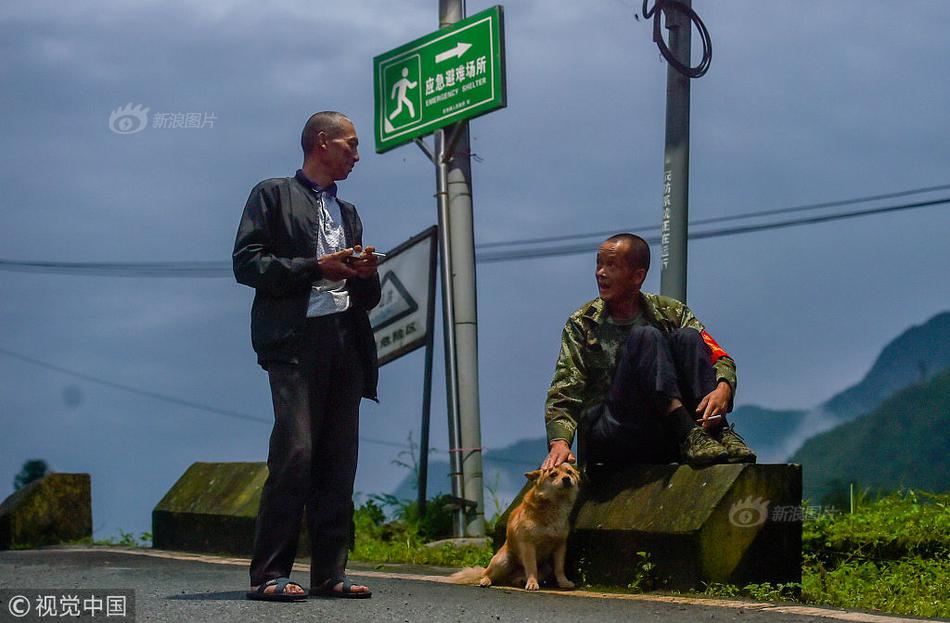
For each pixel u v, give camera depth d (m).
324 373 5.01
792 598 5.28
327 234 5.08
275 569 4.87
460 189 9.31
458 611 4.52
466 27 9.20
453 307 9.20
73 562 7.04
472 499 8.96
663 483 5.46
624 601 4.95
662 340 5.56
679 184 7.32
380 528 9.20
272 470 4.89
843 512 7.73
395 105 9.77
